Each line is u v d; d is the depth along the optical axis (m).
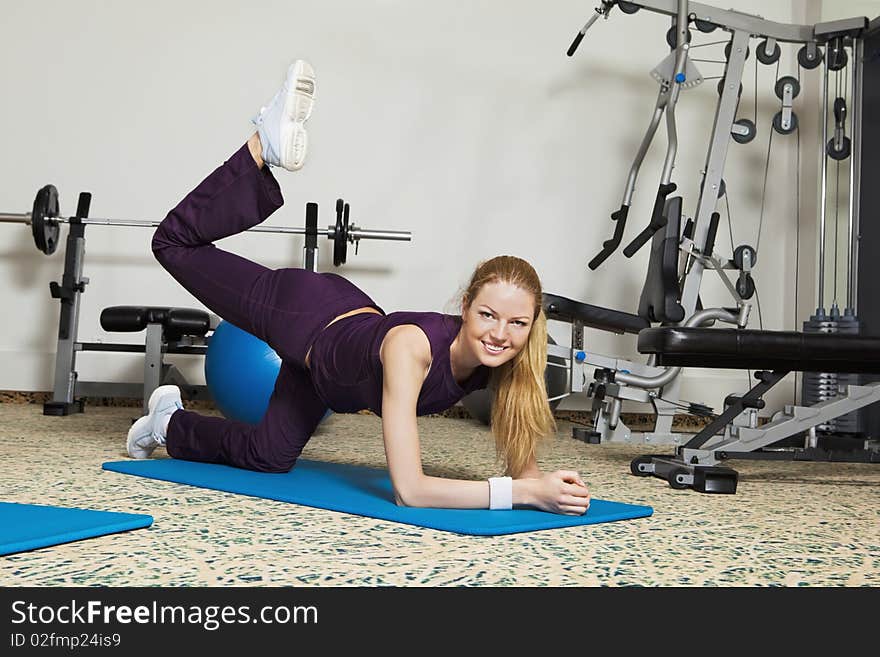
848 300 4.35
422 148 4.96
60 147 4.78
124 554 1.39
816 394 3.83
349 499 1.89
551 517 1.75
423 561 1.40
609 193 5.07
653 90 5.11
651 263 3.74
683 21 3.88
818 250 4.88
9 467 2.31
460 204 4.98
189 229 2.31
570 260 5.04
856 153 4.36
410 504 1.78
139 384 4.70
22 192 4.77
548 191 5.03
